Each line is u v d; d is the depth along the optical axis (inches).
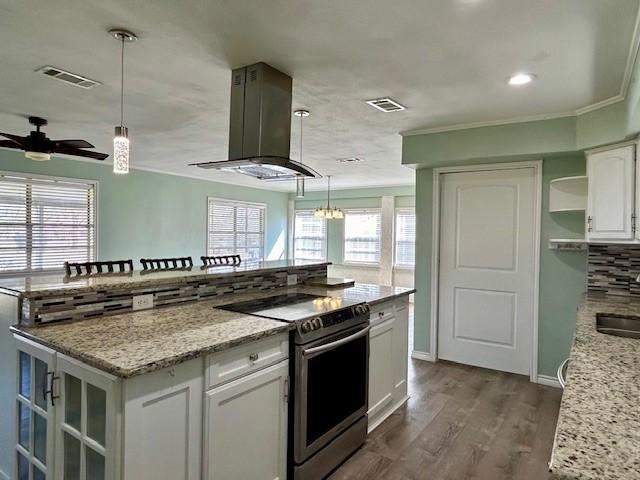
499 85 111.9
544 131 137.7
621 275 135.6
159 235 291.9
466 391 140.4
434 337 173.3
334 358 92.4
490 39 86.1
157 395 58.2
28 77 112.0
